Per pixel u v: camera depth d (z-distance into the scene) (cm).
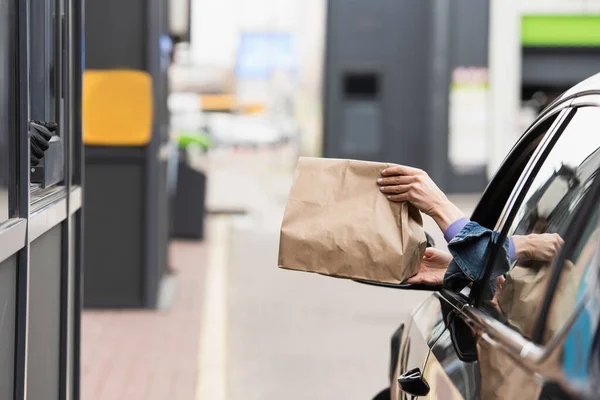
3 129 355
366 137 2753
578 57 2552
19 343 376
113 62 1077
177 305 1137
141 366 848
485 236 320
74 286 550
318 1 2994
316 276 1375
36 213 407
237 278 1356
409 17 2727
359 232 342
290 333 1002
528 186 315
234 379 817
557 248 253
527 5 2516
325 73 2744
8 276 359
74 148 562
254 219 2133
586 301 208
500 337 264
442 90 2516
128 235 1094
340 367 863
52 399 473
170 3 1376
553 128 323
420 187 343
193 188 1752
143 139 1081
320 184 352
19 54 379
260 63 7331
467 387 279
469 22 2514
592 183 251
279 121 5194
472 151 2538
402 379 357
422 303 424
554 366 208
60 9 495
